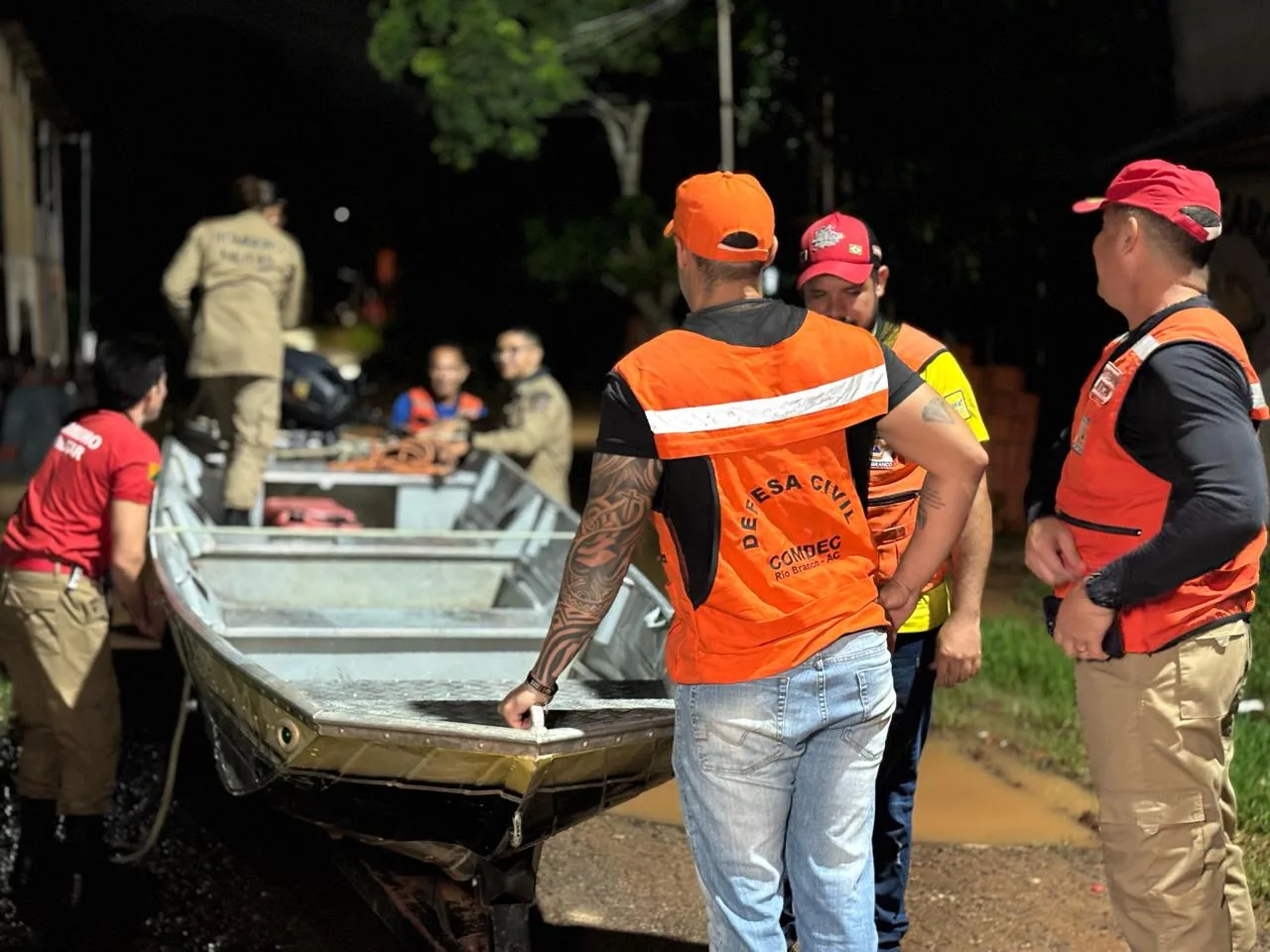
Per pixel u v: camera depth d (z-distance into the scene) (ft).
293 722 11.63
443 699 13.47
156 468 15.83
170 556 18.25
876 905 12.64
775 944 9.84
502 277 122.52
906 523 12.15
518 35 82.17
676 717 10.01
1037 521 11.30
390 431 29.71
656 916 15.30
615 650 15.76
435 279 124.98
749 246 9.74
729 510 9.50
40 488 15.78
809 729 9.61
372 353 125.80
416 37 84.79
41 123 90.94
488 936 12.49
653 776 11.99
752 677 9.52
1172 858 10.40
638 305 95.55
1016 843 17.06
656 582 32.89
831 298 12.14
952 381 12.30
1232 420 9.78
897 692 12.31
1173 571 9.77
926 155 44.04
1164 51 37.76
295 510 24.91
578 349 119.96
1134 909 10.61
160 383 16.33
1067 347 41.45
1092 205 10.89
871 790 9.96
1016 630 26.50
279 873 16.69
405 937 13.28
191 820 18.33
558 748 10.83
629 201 90.48
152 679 24.23
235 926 15.20
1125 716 10.41
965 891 15.62
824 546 9.71
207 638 13.67
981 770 19.69
